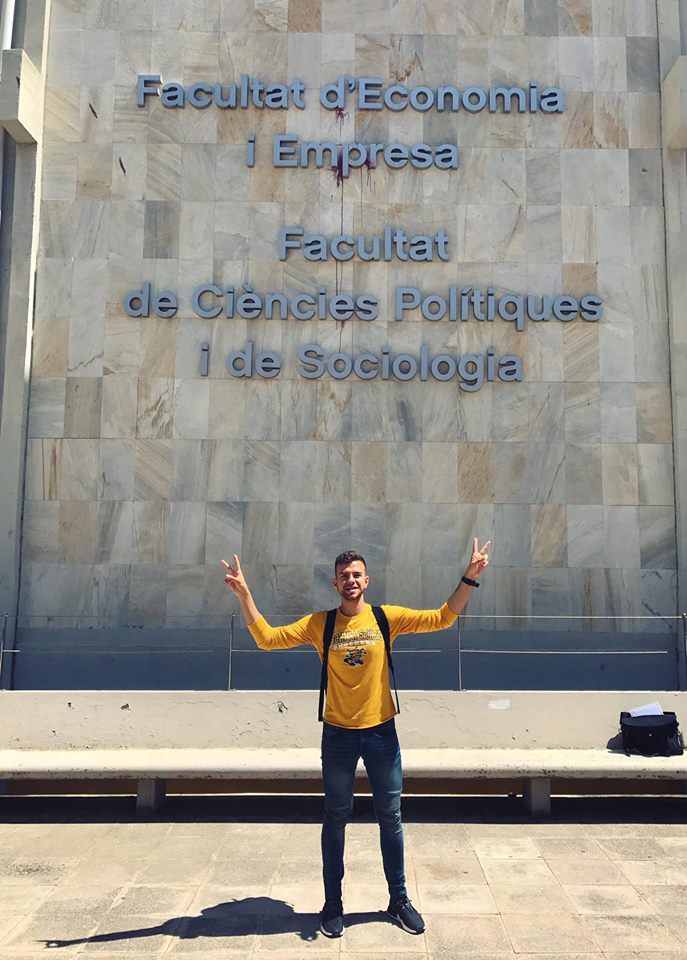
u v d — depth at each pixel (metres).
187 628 9.62
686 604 9.65
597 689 9.52
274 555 9.79
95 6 10.55
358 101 10.47
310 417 10.01
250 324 10.15
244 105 10.40
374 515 9.87
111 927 4.14
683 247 10.20
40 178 10.24
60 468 9.84
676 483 9.85
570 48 10.58
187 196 10.31
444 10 10.61
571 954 3.83
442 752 6.59
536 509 9.89
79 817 6.20
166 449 9.92
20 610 9.60
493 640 9.62
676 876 4.88
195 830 5.86
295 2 10.59
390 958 3.79
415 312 10.19
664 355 10.14
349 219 10.33
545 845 5.48
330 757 4.10
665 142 10.40
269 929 4.12
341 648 4.12
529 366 10.11
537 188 10.39
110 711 6.88
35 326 10.05
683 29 10.64
